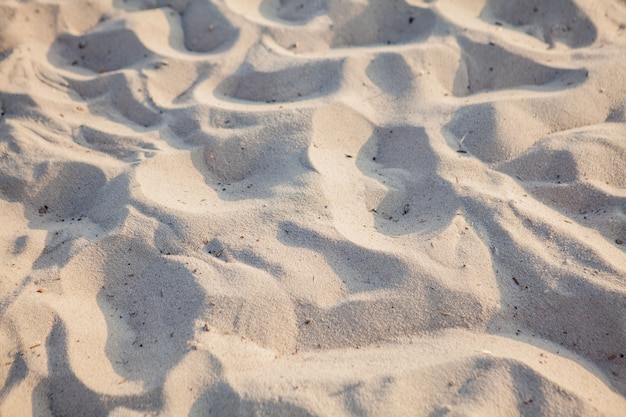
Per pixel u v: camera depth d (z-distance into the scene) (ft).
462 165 4.54
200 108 4.99
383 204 4.46
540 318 3.89
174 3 5.90
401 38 5.59
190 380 3.67
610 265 3.98
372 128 4.88
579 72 5.05
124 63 5.51
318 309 3.92
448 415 3.54
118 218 4.33
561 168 4.51
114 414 3.61
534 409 3.58
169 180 4.57
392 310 3.91
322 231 4.20
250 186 4.57
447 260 4.05
